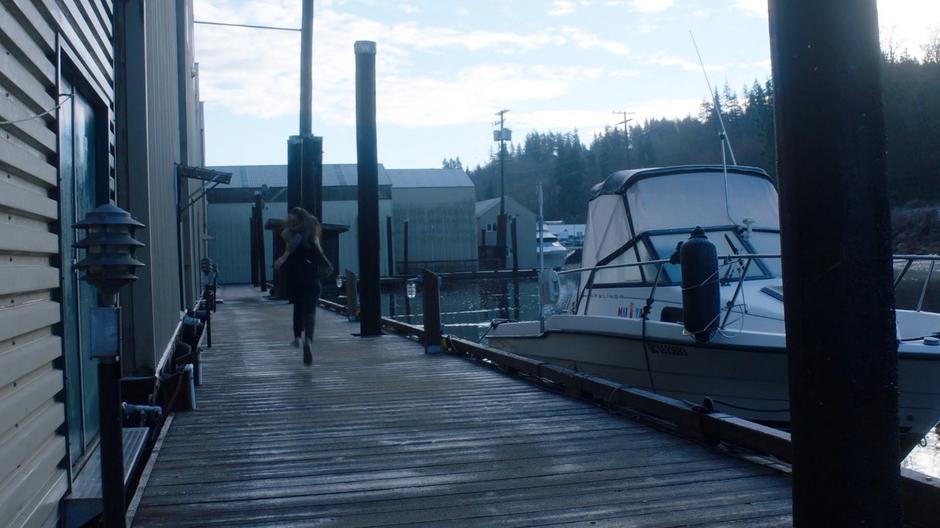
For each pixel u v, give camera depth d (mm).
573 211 88312
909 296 13336
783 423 7086
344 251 54031
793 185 2223
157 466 4977
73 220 4715
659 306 8445
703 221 9047
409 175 62125
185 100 16781
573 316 8734
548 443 5461
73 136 4816
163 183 8922
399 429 5953
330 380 8250
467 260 60656
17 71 3273
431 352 10352
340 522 3947
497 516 4004
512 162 120500
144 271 6762
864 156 2160
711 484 4465
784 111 2240
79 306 4668
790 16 2207
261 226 33406
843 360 2164
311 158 19141
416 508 4145
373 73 12148
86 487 4051
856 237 2154
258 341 12266
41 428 3381
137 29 6914
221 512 4102
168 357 8680
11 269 3023
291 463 5035
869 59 2168
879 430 2172
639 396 6105
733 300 7168
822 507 2201
